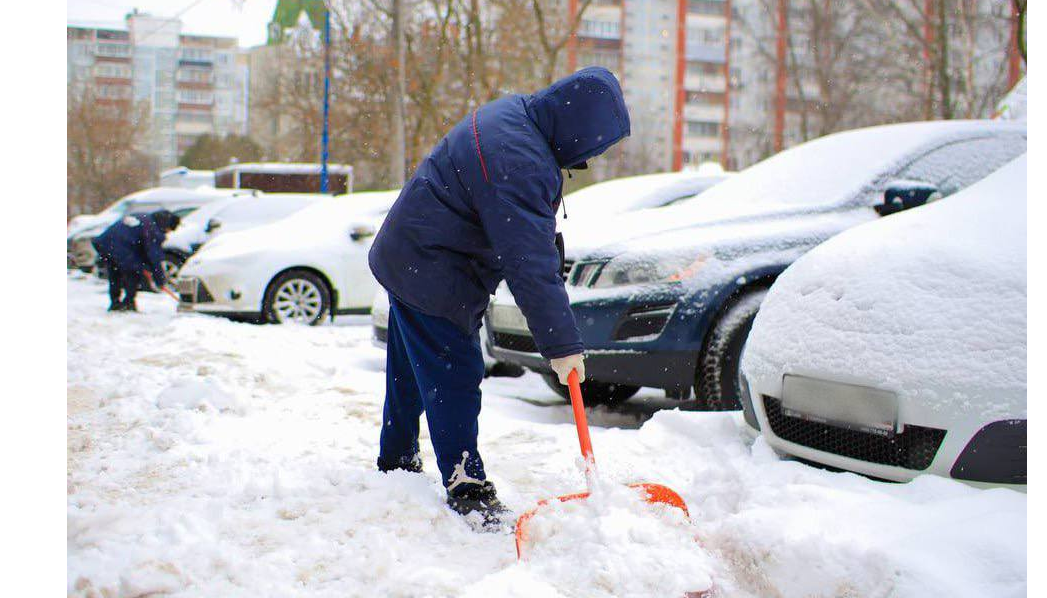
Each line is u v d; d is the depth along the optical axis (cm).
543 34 2227
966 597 193
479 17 2309
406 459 316
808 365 298
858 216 490
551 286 255
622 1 6919
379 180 2811
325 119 2489
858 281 300
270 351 650
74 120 5341
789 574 219
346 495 294
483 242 271
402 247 271
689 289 431
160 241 1042
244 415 431
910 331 274
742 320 434
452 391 278
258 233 945
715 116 7088
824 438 298
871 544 216
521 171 256
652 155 5850
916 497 252
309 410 444
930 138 524
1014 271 270
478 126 264
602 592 217
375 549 245
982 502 233
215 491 303
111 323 846
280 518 277
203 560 234
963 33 2258
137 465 339
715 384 432
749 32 3906
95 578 225
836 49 2967
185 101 10162
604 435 387
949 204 329
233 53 10312
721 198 550
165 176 3025
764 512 240
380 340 636
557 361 257
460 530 269
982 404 253
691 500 287
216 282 868
